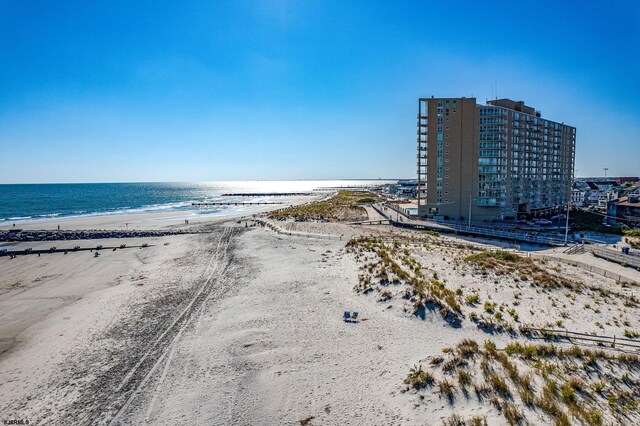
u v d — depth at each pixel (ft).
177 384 53.42
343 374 53.98
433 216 269.64
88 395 51.52
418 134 270.67
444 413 42.42
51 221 299.79
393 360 56.90
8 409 48.85
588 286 94.73
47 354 64.59
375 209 333.01
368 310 78.33
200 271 122.72
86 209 427.74
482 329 67.21
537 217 315.78
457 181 269.23
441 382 47.93
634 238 191.31
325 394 49.32
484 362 51.37
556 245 165.48
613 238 192.65
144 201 580.30
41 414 47.65
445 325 69.21
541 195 324.39
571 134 388.37
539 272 104.47
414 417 42.73
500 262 115.24
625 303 82.33
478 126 265.75
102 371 57.93
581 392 45.47
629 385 47.83
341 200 478.18
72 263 145.69
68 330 75.25
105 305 90.43
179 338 69.00
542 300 82.79
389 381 50.93
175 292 99.19
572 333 64.75
